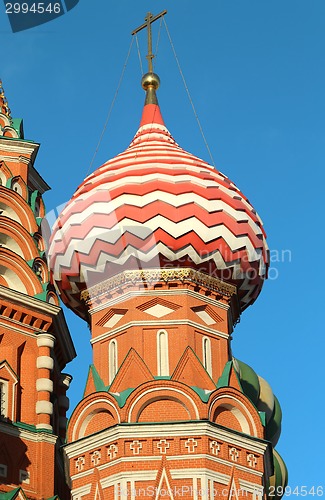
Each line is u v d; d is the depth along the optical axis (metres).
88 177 43.78
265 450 39.62
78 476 38.84
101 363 40.94
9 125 45.72
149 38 48.88
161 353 40.25
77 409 40.09
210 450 38.25
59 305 43.06
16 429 39.78
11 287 42.84
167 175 42.09
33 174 46.25
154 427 38.31
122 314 41.31
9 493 37.78
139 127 46.69
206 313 41.44
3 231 43.34
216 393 39.47
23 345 41.78
